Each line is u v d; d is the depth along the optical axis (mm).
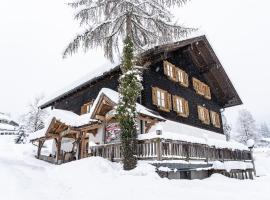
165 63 19000
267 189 8531
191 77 22156
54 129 17656
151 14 12508
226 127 41250
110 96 13227
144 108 14867
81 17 12836
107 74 17266
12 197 6156
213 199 6586
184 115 19188
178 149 11492
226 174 14312
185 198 6652
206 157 13305
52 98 24844
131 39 11938
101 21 12453
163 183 8328
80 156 15609
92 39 12461
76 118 16562
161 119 14797
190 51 22266
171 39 12875
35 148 25703
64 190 7496
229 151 15977
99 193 7164
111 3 13094
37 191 6949
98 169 9977
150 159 10641
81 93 21672
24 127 39656
